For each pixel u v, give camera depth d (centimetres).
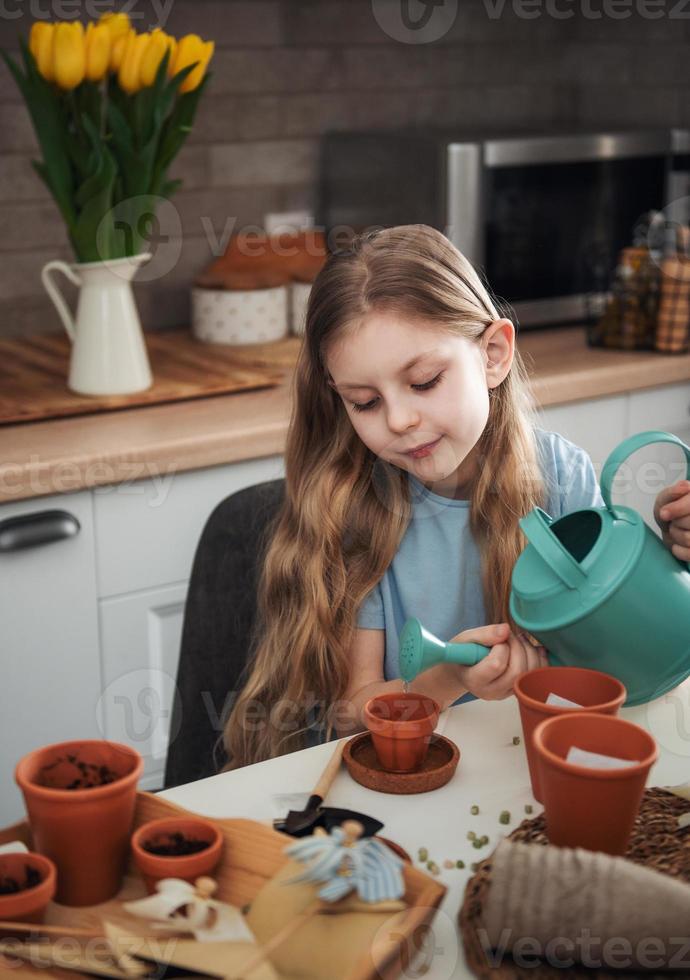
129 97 200
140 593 193
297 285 251
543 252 250
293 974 70
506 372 124
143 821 85
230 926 73
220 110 256
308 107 267
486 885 79
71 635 188
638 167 260
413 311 111
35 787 76
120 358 204
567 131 264
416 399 113
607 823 79
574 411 227
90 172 196
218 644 139
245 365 229
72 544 184
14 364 225
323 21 264
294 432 131
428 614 132
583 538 106
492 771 97
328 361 116
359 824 82
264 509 140
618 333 243
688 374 238
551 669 94
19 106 234
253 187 264
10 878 77
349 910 73
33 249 243
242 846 80
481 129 279
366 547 130
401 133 261
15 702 185
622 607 95
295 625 128
